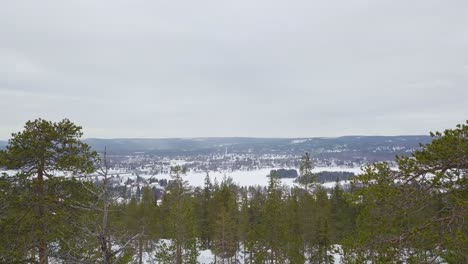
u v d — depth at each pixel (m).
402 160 9.47
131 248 10.92
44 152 15.76
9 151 15.61
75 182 15.73
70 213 15.12
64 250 13.18
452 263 8.56
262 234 34.25
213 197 46.09
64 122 17.03
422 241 8.69
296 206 39.66
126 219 31.56
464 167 8.69
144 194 41.41
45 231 14.88
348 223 38.53
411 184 9.35
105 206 9.28
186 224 33.22
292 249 34.00
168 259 31.45
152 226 37.16
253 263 35.94
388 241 9.12
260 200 44.12
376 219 9.48
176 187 34.78
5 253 14.22
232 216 38.22
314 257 36.66
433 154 8.82
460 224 8.55
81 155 16.75
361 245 9.59
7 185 15.33
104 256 9.20
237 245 43.97
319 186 42.22
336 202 43.19
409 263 8.66
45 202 15.22
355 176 10.27
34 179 15.88
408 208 9.12
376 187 9.40
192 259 33.12
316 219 36.09
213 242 42.19
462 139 8.62
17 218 15.21
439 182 8.76
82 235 11.50
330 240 35.16
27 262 14.95
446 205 8.98
